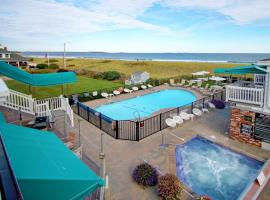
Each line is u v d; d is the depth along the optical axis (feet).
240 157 42.96
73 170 16.65
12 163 14.58
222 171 38.47
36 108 52.95
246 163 40.98
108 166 37.22
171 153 42.68
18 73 47.62
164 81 133.28
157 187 30.71
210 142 48.83
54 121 48.73
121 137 50.06
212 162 41.24
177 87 120.88
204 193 32.86
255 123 45.70
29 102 52.11
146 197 29.40
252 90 46.11
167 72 211.82
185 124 59.36
